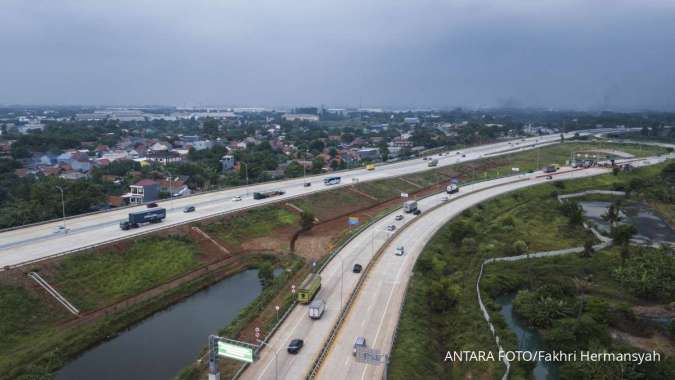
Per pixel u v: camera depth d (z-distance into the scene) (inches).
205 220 4362.7
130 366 2431.1
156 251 3727.9
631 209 5816.9
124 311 2945.4
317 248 4261.8
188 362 2459.4
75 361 2497.5
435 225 4653.1
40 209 4574.3
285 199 5280.5
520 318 2974.9
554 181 6830.7
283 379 2092.8
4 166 7313.0
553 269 3644.2
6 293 2792.8
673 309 3093.0
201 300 3304.6
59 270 3139.8
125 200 5743.1
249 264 3988.7
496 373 2208.4
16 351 2477.9
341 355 2284.7
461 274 3479.3
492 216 5221.5
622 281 3378.4
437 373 2230.6
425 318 2787.9
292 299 2945.4
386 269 3491.6
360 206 5718.5
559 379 2367.1
